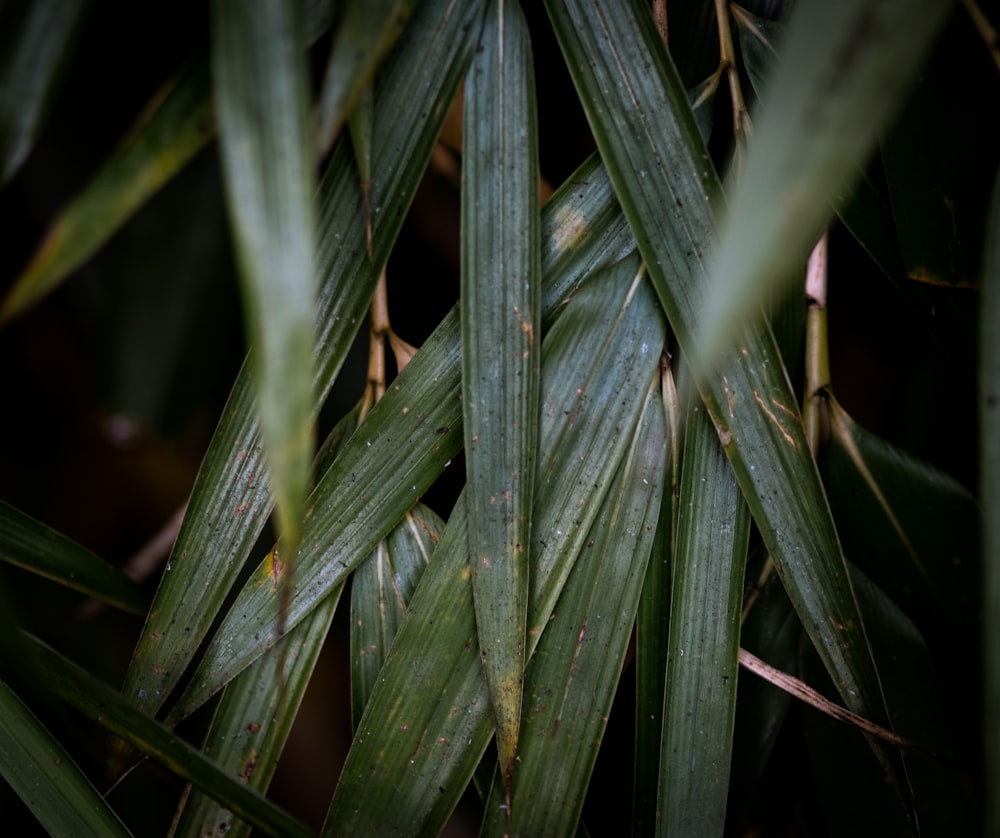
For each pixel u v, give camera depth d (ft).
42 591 2.00
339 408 1.96
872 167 1.54
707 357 1.05
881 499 1.62
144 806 1.95
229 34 1.16
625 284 1.45
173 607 1.42
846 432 1.62
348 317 1.42
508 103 1.42
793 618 1.64
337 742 2.24
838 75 1.08
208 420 2.06
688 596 1.44
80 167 1.85
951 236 1.49
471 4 1.43
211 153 1.85
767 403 1.41
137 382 1.88
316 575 1.43
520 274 1.41
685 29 1.58
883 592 1.62
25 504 2.08
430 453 1.44
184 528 1.43
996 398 1.20
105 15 1.79
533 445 1.39
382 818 1.39
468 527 1.38
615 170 1.39
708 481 1.45
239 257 1.14
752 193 1.07
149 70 1.83
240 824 1.45
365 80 1.26
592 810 1.64
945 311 1.55
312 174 1.16
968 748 1.62
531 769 1.41
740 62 1.55
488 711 1.41
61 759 1.41
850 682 1.43
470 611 1.42
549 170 1.85
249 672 1.46
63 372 2.08
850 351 2.17
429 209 1.94
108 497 2.14
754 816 1.78
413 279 2.01
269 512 1.43
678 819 1.41
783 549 1.42
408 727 1.40
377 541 1.43
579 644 1.43
